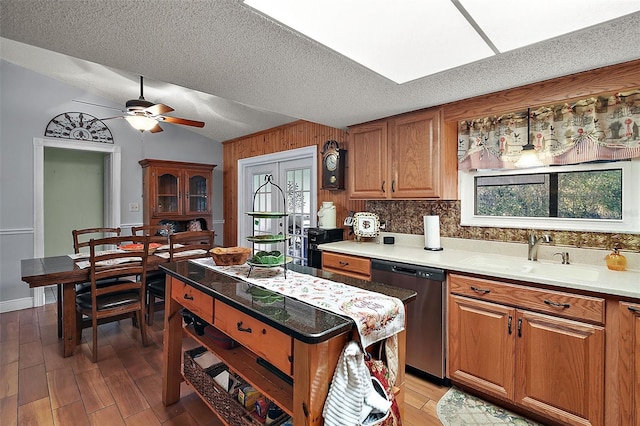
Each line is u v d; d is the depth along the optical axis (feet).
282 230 14.71
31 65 12.28
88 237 16.99
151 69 6.31
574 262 7.18
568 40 5.09
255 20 4.61
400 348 4.62
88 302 8.73
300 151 13.39
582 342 5.44
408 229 10.12
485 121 8.39
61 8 4.31
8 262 12.27
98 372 7.84
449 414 6.37
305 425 3.58
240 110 13.25
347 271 9.16
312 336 3.30
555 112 7.32
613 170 6.87
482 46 5.34
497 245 8.33
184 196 15.71
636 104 6.35
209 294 4.88
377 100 8.04
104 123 14.52
